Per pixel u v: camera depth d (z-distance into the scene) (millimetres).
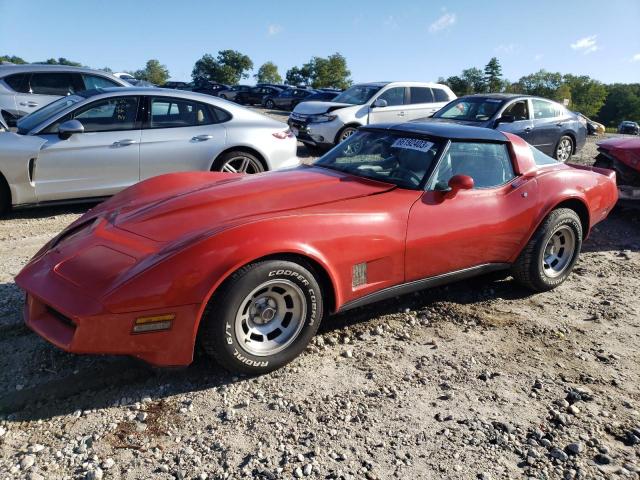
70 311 2611
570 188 4477
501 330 3830
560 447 2633
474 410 2889
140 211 3336
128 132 6332
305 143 12250
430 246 3613
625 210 7672
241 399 2861
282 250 2889
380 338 3605
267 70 99438
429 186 3711
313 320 3141
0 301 3803
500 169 4168
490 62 111562
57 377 2959
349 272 3250
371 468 2422
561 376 3275
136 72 97125
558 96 117000
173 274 2674
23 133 6121
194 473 2336
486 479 2395
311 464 2416
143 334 2672
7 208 5996
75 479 2273
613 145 7109
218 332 2811
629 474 2480
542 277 4383
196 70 99000
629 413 2943
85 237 3176
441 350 3502
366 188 3627
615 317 4145
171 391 2900
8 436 2498
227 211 3189
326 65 88000
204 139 6684
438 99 12695
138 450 2461
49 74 9648
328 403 2871
